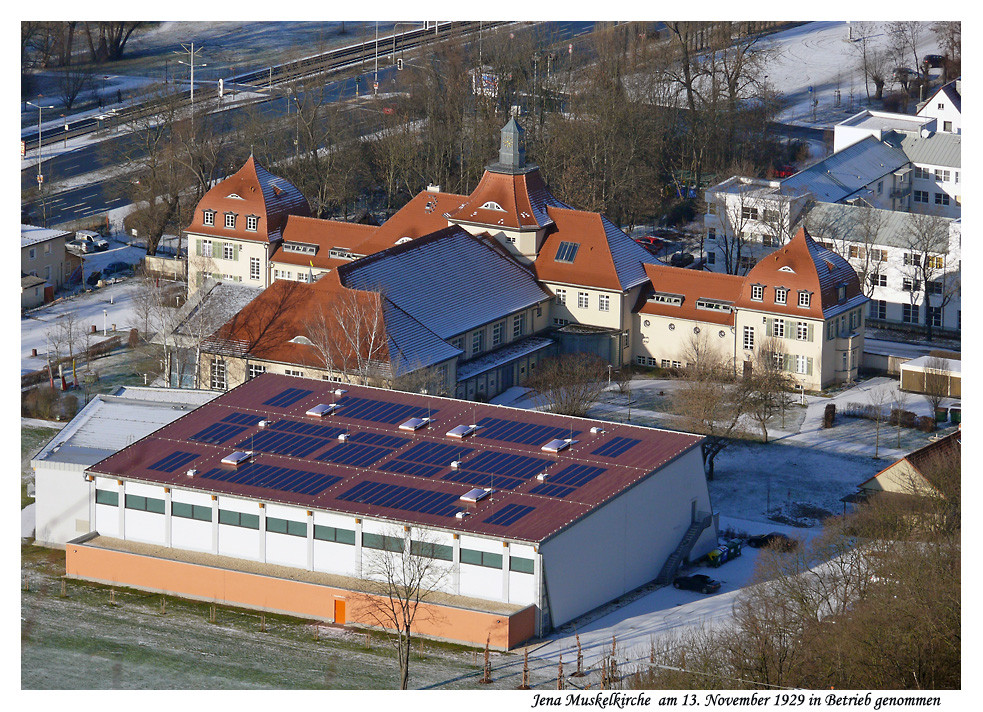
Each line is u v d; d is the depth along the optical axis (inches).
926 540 6781.5
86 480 7726.4
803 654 6328.7
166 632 6983.3
